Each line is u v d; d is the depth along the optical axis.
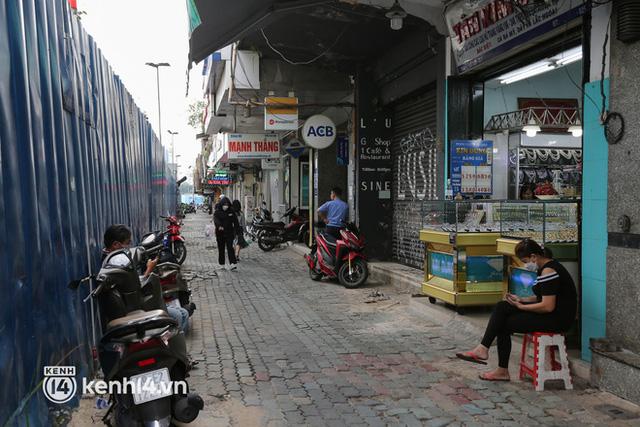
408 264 10.62
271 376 4.88
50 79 3.75
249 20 6.93
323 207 10.20
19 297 3.01
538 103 9.52
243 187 36.09
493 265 6.61
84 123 4.73
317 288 9.69
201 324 6.96
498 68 7.21
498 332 4.72
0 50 2.86
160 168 15.18
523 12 5.89
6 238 2.86
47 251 3.51
